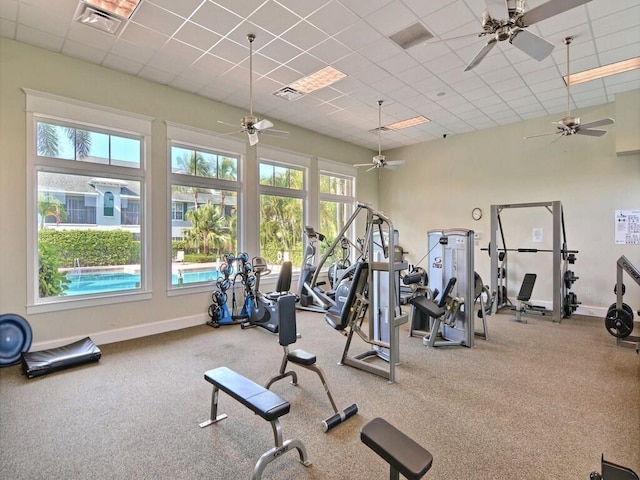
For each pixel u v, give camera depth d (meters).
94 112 4.41
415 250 8.46
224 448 2.29
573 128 4.74
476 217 7.48
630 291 5.84
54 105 4.11
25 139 3.94
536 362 3.87
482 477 2.03
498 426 2.57
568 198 6.37
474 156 7.50
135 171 4.81
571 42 4.04
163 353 4.10
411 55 4.32
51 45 4.01
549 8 2.49
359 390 3.17
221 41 3.97
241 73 4.77
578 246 6.28
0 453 2.22
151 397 3.00
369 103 5.91
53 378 3.38
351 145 8.40
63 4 3.31
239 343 4.49
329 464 2.14
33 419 2.63
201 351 4.18
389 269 3.42
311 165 7.39
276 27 3.71
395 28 3.74
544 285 6.67
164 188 5.08
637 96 5.39
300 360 2.78
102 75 4.52
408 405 2.89
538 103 5.95
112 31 3.75
